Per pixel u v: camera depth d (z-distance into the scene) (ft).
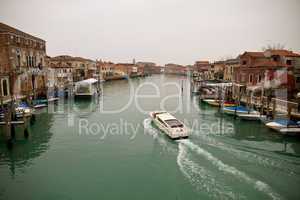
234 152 49.70
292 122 63.10
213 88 141.69
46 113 95.76
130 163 47.06
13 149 55.21
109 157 50.21
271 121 68.03
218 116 88.48
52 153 52.75
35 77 129.90
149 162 47.26
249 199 33.35
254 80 113.09
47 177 42.06
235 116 83.15
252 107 88.02
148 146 56.08
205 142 56.34
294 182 37.47
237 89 123.54
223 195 34.45
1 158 50.24
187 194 35.24
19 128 71.67
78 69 239.91
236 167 42.75
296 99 85.81
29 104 88.28
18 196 36.37
